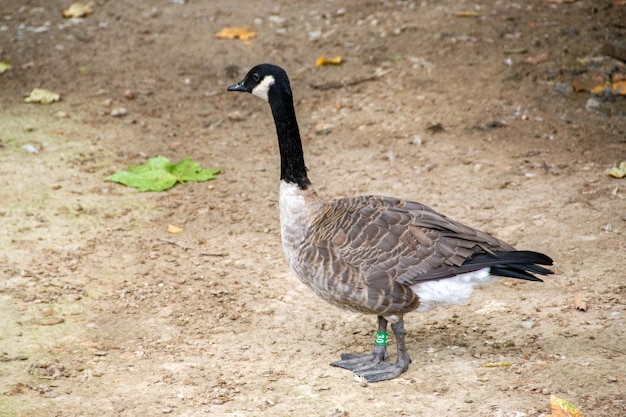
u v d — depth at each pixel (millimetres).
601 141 11359
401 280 6625
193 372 7062
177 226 9961
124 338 7668
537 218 9484
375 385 6766
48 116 12742
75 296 8375
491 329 7582
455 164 10977
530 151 11156
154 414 6430
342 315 8125
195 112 13000
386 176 10805
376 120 12312
